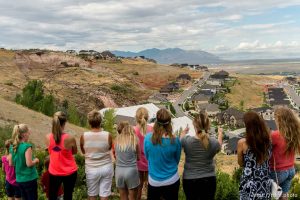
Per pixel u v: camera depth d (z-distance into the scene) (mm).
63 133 3633
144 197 4895
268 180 3111
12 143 3625
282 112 3189
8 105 15297
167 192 3363
